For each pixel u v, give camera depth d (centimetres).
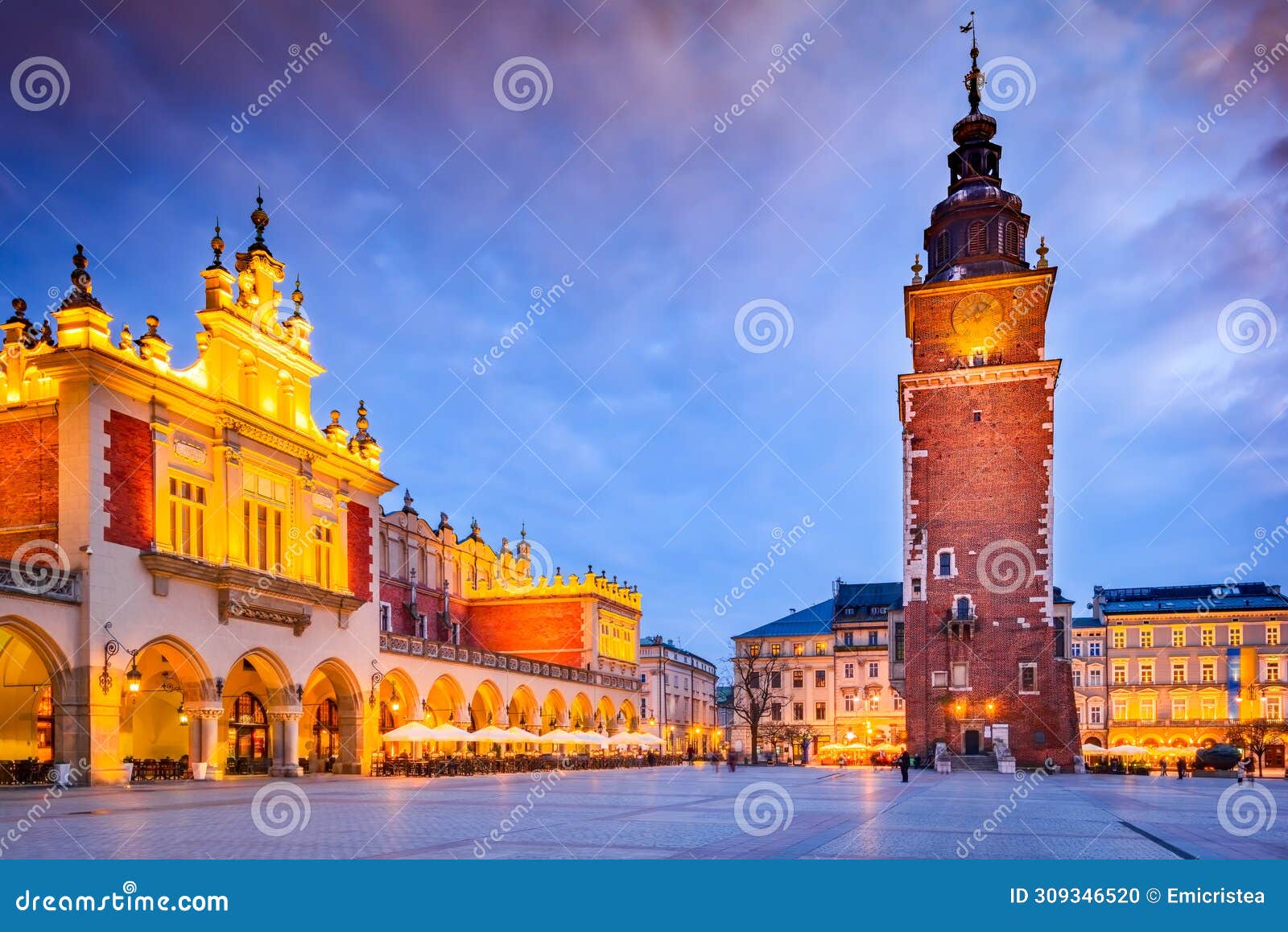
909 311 6612
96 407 3462
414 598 6906
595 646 7700
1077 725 5962
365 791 3319
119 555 3491
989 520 6059
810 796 3142
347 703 4816
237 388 4238
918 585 6103
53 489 3456
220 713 3909
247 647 4081
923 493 6184
